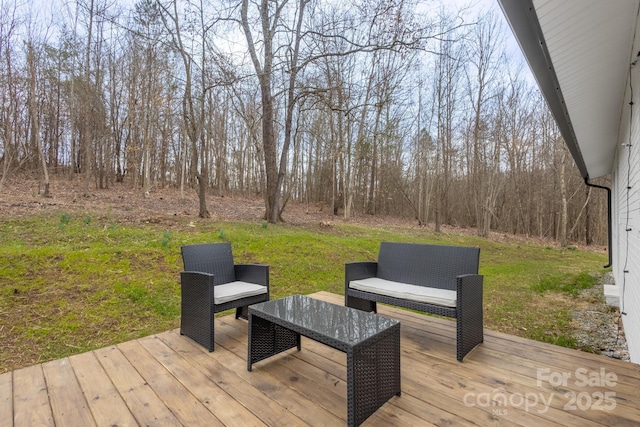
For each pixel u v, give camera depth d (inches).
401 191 764.6
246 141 756.6
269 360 93.0
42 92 469.1
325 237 326.0
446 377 83.0
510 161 648.4
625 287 151.6
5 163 349.7
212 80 308.2
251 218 408.2
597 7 68.7
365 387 65.2
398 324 75.8
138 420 65.4
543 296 214.1
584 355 95.3
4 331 121.7
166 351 98.5
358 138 546.0
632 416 66.1
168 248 221.0
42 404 70.7
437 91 598.9
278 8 280.2
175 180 762.2
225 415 67.1
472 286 98.2
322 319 79.3
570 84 110.3
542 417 66.1
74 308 142.7
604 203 611.2
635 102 111.0
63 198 388.5
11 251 179.3
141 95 497.7
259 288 116.3
